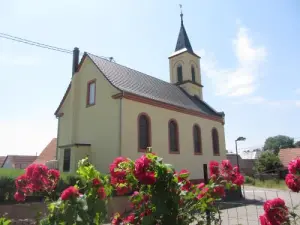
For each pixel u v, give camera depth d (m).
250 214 10.77
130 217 2.85
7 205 8.63
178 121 20.61
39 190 3.20
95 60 19.47
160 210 2.50
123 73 20.52
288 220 2.66
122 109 16.31
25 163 46.00
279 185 28.28
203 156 22.53
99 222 2.62
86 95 19.12
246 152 68.88
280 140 93.88
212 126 24.78
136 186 2.82
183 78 28.36
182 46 30.03
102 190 2.71
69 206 2.50
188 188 3.05
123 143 15.85
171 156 19.06
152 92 20.38
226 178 3.47
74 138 18.95
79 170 2.88
